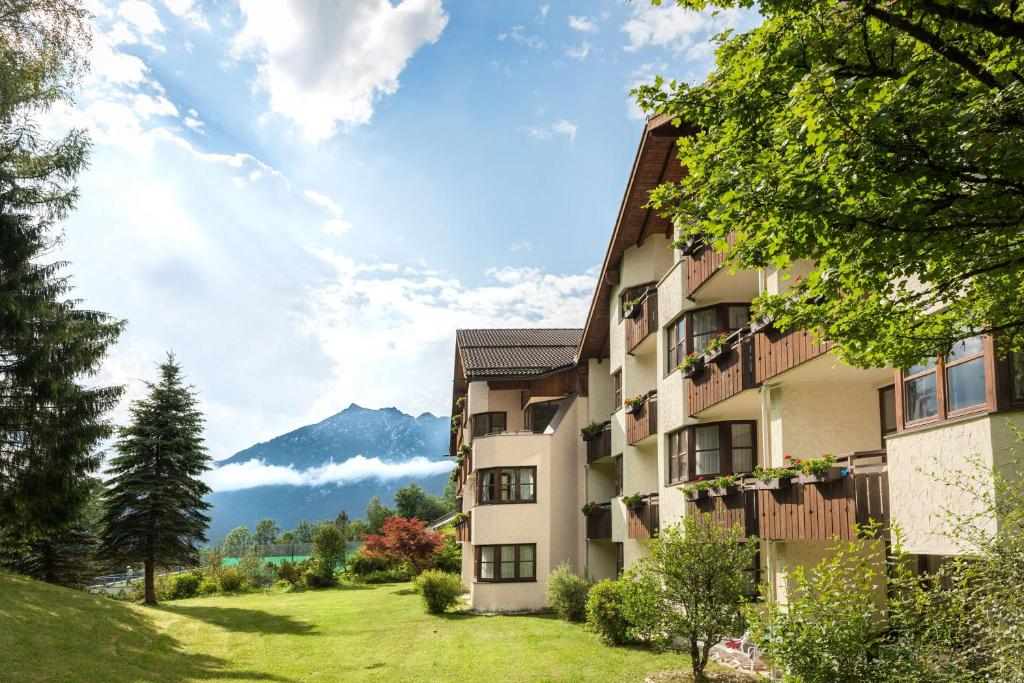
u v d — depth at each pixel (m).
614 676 16.16
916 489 10.67
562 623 25.30
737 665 16.03
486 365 35.53
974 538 7.60
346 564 60.38
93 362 28.83
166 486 37.91
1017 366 9.02
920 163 5.96
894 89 6.46
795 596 9.54
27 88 25.05
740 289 19.09
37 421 27.53
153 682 17.69
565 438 31.92
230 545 147.12
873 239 6.55
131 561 37.91
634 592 15.81
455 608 32.19
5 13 23.11
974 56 6.85
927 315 8.82
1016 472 8.83
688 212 8.02
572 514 31.38
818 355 13.32
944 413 10.20
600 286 28.69
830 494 13.02
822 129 6.42
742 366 16.55
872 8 6.53
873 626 8.56
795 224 6.77
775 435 15.83
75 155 28.33
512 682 16.55
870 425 15.66
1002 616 6.84
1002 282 7.74
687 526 15.35
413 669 19.31
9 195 27.06
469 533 37.44
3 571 29.00
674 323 21.53
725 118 7.74
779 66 7.21
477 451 32.25
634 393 25.47
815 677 8.45
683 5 8.20
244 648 23.88
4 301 25.83
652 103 8.25
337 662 21.05
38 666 17.62
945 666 7.47
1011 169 5.67
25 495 27.88
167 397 39.41
